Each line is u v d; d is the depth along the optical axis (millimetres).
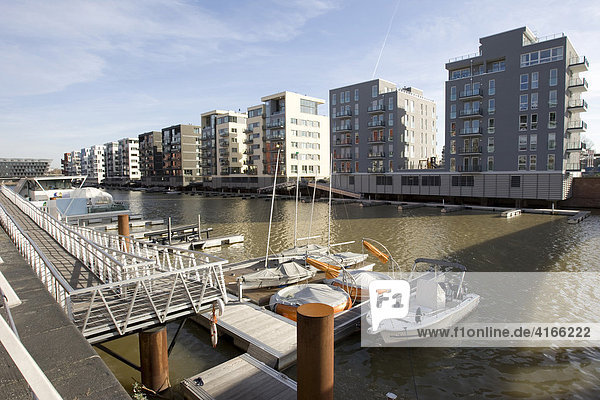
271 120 89812
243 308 15422
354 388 11531
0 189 51312
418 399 11031
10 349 1896
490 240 32594
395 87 76250
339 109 78562
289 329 13398
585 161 88125
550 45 50469
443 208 54344
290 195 81562
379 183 71688
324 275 21688
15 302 3619
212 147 111875
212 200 81000
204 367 12414
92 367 3760
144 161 150000
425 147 78562
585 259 25547
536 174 52281
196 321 15148
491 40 55844
